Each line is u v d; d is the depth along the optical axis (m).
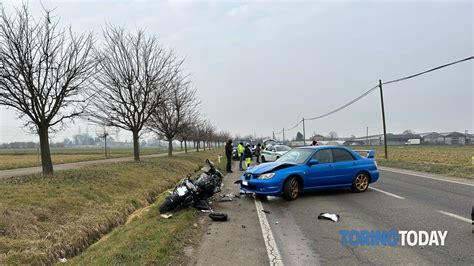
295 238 5.41
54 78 11.24
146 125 23.30
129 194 10.66
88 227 7.16
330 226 6.11
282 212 7.41
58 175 11.42
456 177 13.09
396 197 8.84
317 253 4.67
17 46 9.99
